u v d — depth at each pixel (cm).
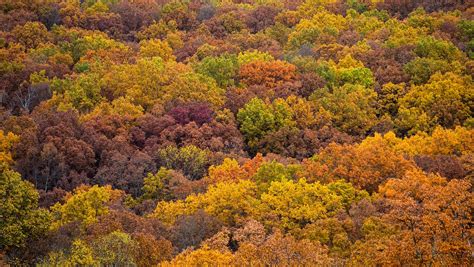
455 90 7812
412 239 3416
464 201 3725
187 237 4559
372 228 4188
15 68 9219
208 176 6259
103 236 3984
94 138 6888
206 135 7256
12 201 4234
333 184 5122
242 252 3547
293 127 7538
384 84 8600
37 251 4091
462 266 3238
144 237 4078
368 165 5491
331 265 3462
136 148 7075
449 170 5425
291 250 3494
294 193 4928
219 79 9138
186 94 8369
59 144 6550
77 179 6169
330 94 8331
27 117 7050
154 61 9400
